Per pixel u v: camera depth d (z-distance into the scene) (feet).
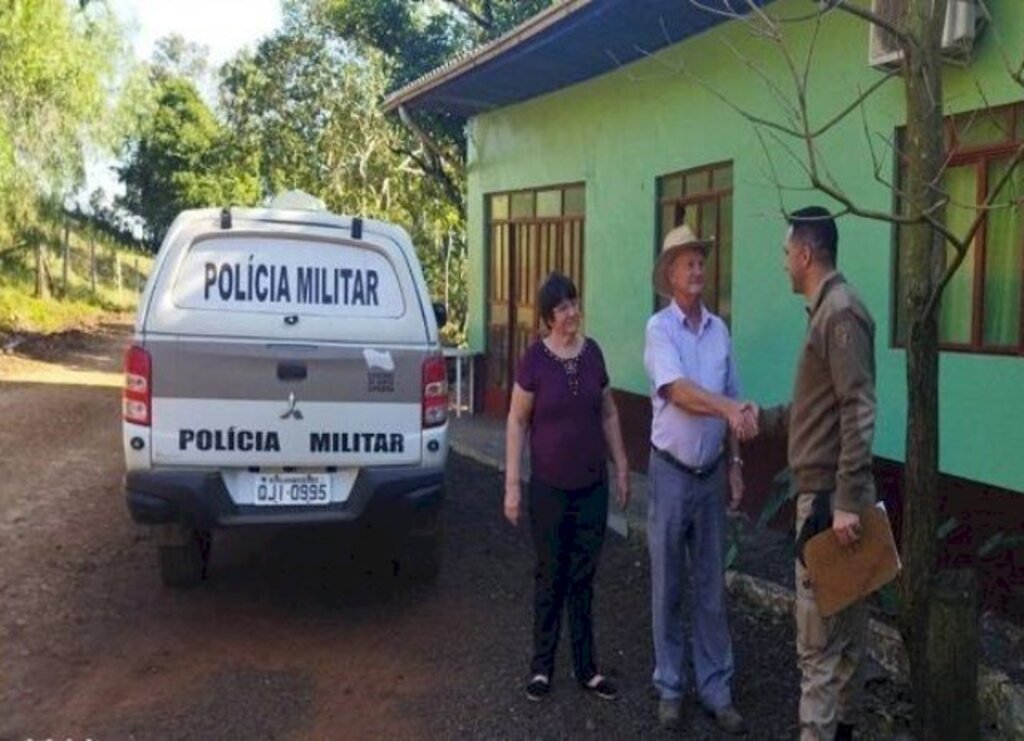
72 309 100.48
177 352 15.97
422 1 57.26
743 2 21.74
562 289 13.83
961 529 17.07
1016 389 16.25
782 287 22.02
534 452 13.96
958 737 10.96
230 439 16.22
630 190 28.76
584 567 14.11
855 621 11.78
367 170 72.74
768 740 13.01
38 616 17.04
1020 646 14.87
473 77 31.09
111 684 14.46
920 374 10.94
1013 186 16.51
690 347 13.37
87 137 72.43
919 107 10.58
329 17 64.90
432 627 16.93
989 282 17.22
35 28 62.34
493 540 22.04
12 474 29.32
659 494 13.37
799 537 11.76
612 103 29.63
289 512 16.55
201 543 18.63
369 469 16.81
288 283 16.98
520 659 15.58
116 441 36.17
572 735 13.16
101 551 20.97
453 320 62.34
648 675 15.03
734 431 12.52
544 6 50.31
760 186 22.62
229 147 91.97
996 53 16.53
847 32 19.66
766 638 16.17
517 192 36.73
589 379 13.89
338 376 16.60
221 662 15.30
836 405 11.42
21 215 73.56
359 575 19.57
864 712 13.32
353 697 14.19
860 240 19.54
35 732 12.96
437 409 17.25
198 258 16.66
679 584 13.51
